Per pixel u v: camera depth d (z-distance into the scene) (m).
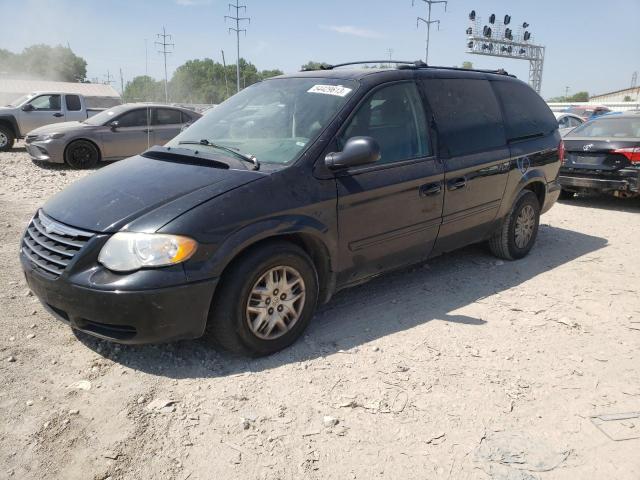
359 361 3.48
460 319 4.15
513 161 5.13
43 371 3.27
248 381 3.22
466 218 4.75
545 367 3.48
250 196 3.28
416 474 2.53
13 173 11.12
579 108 29.19
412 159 4.21
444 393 3.16
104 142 12.55
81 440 2.70
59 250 3.19
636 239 6.69
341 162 3.52
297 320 3.58
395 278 5.01
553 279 5.12
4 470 2.49
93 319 3.07
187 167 3.61
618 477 2.54
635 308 4.47
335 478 2.50
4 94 48.16
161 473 2.50
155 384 3.17
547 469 2.58
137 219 3.09
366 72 4.24
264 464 2.57
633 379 3.37
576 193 9.83
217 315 3.23
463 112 4.76
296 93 4.19
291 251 3.43
